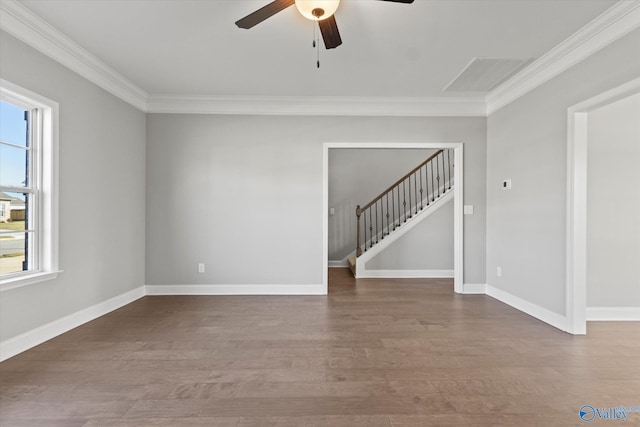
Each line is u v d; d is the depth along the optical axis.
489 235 4.69
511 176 4.14
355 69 3.66
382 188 7.73
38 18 2.67
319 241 4.71
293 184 4.69
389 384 2.20
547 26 2.80
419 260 6.14
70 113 3.21
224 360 2.56
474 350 2.76
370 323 3.45
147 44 3.13
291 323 3.44
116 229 3.95
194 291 4.65
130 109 4.23
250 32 2.91
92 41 3.07
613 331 3.20
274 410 1.91
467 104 4.67
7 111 2.74
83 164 3.39
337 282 5.64
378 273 6.12
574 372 2.37
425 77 3.88
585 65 2.97
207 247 4.66
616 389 2.14
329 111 4.66
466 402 1.99
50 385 2.17
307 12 2.22
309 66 3.60
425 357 2.62
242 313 3.79
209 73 3.79
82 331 3.17
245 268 4.69
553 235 3.40
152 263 4.63
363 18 2.68
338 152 7.72
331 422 1.80
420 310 3.93
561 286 3.29
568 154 3.17
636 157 3.49
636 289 3.51
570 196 3.15
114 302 3.92
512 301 4.12
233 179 4.66
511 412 1.90
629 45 2.55
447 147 4.76
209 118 4.63
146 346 2.82
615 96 2.67
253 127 4.66
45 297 2.92
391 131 4.71
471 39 3.02
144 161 4.57
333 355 2.65
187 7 2.55
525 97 3.85
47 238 2.95
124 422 1.79
